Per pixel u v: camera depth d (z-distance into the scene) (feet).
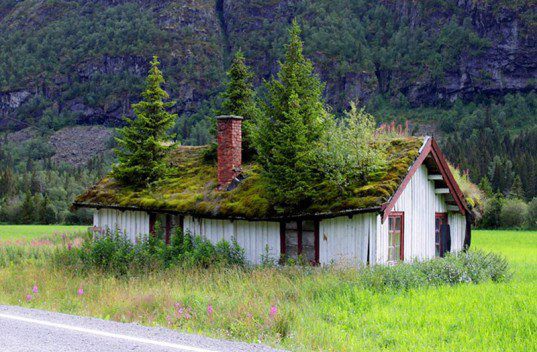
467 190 80.38
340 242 62.85
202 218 74.49
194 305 42.42
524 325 36.29
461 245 76.28
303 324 37.04
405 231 66.18
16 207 338.75
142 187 84.79
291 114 65.10
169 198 78.59
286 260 66.69
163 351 26.94
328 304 44.14
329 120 66.95
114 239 80.28
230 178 75.87
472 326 36.45
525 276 63.05
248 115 84.12
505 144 645.51
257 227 69.51
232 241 71.20
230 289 50.98
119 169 85.66
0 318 35.40
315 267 61.77
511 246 121.60
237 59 87.61
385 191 60.08
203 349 27.43
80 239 116.16
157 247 73.72
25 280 60.54
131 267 69.31
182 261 68.69
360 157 63.52
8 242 119.03
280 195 64.64
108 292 51.26
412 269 53.83
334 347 31.50
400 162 64.03
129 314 41.57
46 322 34.09
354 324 37.99
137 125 86.58
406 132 81.56
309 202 65.16
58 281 59.31
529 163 437.99
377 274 51.39
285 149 64.34
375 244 60.18
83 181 529.45
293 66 69.10
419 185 69.00
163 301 44.47
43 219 326.85
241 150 81.30
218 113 87.20
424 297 45.44
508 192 374.22
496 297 45.60
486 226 232.12
